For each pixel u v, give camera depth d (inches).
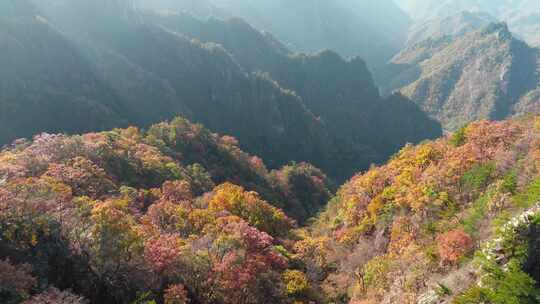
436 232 1855.3
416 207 2123.5
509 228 1135.0
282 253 2208.4
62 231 1622.8
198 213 2305.6
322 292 1945.1
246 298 1689.2
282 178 5073.8
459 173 2246.6
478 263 1165.1
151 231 1902.1
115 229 1625.2
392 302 1464.1
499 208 1577.3
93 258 1592.0
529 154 2030.0
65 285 1508.4
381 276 1745.8
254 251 1966.0
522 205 1418.6
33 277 1364.4
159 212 2306.8
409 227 2025.1
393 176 2797.7
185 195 2891.2
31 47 6786.4
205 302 1654.8
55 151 2896.2
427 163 2704.2
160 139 4596.5
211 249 1862.7
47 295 1295.5
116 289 1567.4
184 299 1518.2
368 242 2252.7
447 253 1448.1
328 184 5787.4
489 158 2289.6
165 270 1642.5
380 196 2551.7
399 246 1903.3
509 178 1710.1
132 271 1598.2
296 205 4611.2
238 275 1684.3
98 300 1539.1
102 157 3110.2
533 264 1066.7
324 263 2265.0
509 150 2244.1
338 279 2023.9
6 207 1542.8
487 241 1273.4
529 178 1716.3
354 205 2751.0
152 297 1560.0
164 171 3474.4
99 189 2512.3
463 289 1133.7
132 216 2126.0
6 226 1507.1
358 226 2511.1
